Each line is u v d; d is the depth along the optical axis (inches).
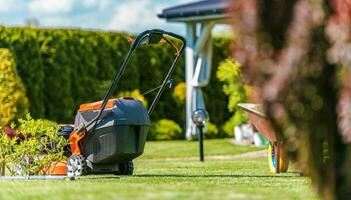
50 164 485.1
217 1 1130.0
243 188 350.9
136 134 472.1
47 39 1103.0
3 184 392.5
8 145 487.8
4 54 999.0
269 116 241.4
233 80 1112.8
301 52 231.5
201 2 1147.9
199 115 772.0
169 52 1247.5
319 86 234.5
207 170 561.3
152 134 1190.3
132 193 319.3
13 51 1061.8
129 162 494.0
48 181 416.5
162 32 459.8
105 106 464.8
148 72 1227.9
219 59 1306.6
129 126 466.3
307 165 244.1
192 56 1159.6
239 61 241.8
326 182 244.5
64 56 1115.3
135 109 470.6
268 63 236.8
